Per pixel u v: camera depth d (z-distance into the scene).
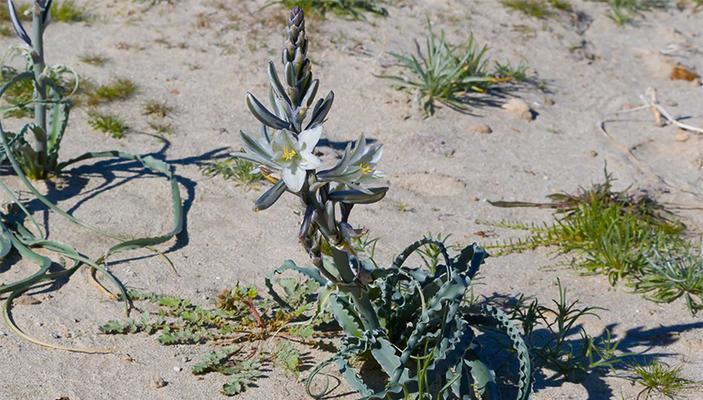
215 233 1.87
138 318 1.66
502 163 2.17
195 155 2.08
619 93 2.62
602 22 3.05
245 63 2.49
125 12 2.70
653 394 1.57
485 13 2.94
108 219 1.88
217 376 1.57
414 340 1.47
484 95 2.49
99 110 2.19
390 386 1.47
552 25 2.94
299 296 1.68
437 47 2.64
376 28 2.74
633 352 1.66
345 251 1.45
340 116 2.31
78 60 2.42
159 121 2.18
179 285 1.74
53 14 2.63
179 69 2.43
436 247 1.75
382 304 1.56
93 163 2.03
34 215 1.87
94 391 1.53
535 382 1.58
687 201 2.08
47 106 2.04
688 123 2.46
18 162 1.97
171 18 2.68
